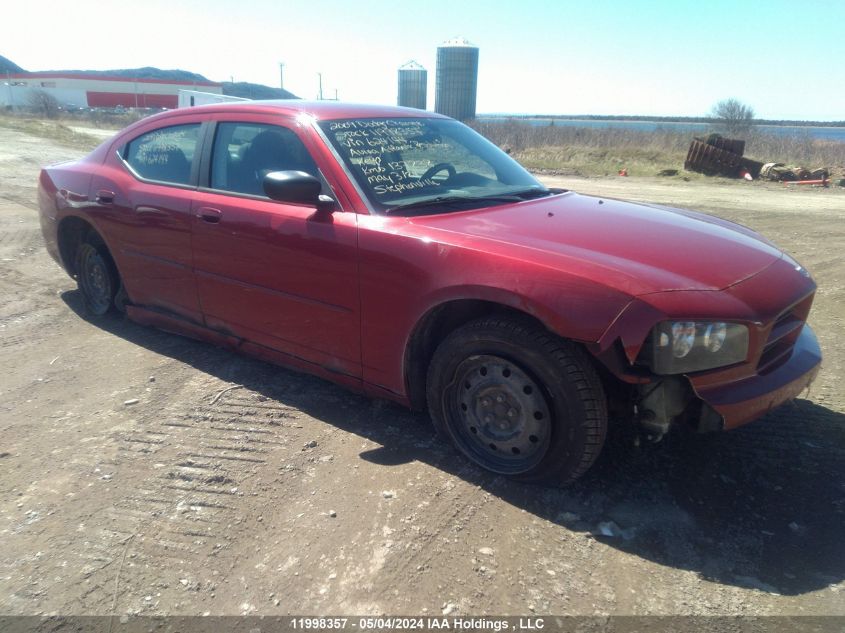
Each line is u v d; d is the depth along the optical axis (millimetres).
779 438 3074
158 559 2275
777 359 2629
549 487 2670
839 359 4066
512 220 2914
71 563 2258
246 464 2859
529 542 2352
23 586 2148
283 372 3814
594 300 2291
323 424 3207
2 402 3451
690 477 2754
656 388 2352
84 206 4328
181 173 3801
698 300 2277
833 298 5461
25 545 2348
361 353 3027
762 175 20375
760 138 31688
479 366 2686
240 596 2102
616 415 2623
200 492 2656
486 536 2385
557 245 2574
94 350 4191
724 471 2801
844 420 3256
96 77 87875
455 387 2799
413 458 2900
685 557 2277
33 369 3883
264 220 3227
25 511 2541
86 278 4789
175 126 3947
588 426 2414
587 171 22938
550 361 2424
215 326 3746
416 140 3529
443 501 2590
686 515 2506
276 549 2318
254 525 2451
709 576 2188
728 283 2434
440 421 2900
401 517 2492
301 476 2764
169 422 3232
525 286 2398
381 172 3139
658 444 3000
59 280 5801
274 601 2080
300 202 2961
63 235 4734
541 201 3365
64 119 49781
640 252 2576
